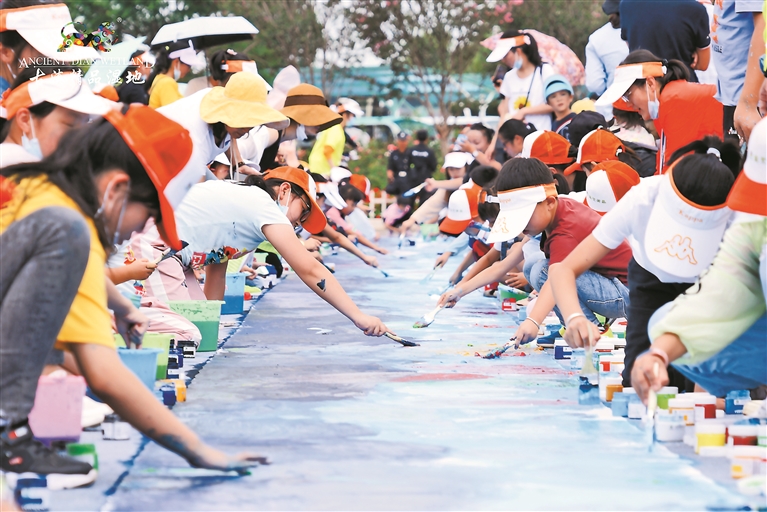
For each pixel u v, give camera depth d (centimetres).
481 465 435
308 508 376
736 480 414
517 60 1421
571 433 495
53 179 406
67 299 389
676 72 769
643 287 570
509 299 1063
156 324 718
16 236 387
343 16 3978
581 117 1020
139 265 654
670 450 463
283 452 455
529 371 674
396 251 2023
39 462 393
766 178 420
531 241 814
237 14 3734
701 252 488
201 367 683
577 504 381
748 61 675
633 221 525
